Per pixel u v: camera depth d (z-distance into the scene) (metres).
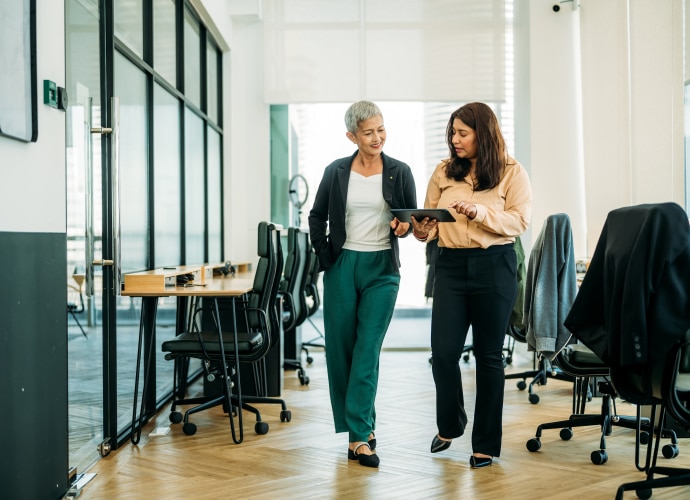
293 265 5.67
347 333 3.61
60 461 3.04
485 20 7.91
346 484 3.23
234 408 4.44
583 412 4.21
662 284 2.74
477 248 3.34
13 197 2.60
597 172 6.93
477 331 3.40
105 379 3.88
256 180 8.11
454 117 3.39
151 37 5.21
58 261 3.04
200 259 7.01
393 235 3.53
